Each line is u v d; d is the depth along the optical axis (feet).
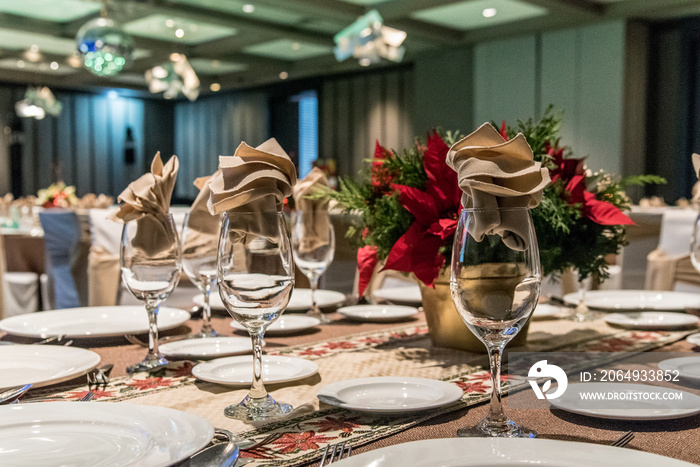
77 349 2.90
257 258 2.13
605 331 3.66
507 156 1.99
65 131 42.42
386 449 1.48
